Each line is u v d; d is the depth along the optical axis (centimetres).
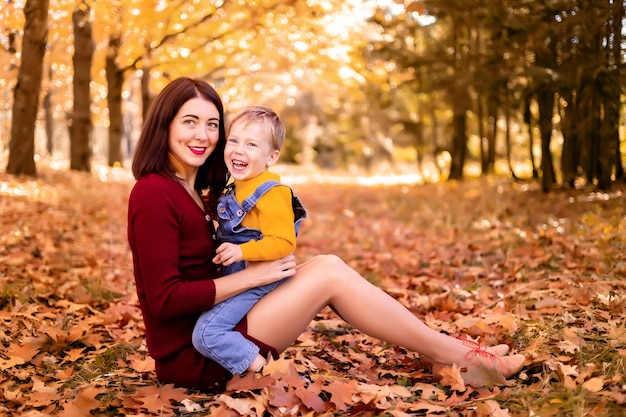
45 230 615
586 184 829
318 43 1024
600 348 285
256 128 256
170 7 873
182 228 252
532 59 788
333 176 2270
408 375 282
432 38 1168
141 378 287
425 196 1090
